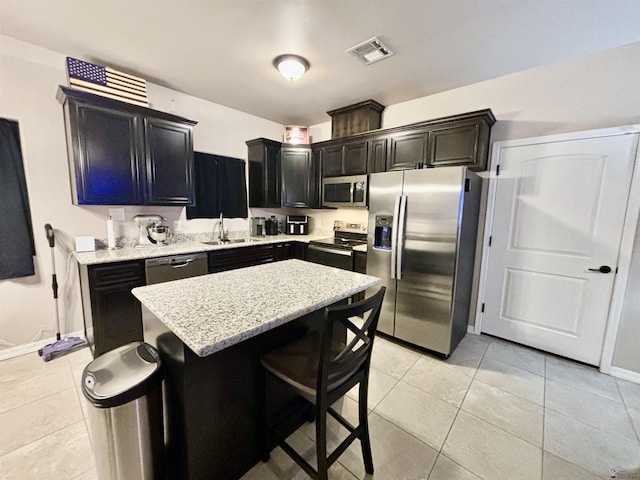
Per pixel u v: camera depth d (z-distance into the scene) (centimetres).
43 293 247
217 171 361
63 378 208
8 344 235
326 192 380
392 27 196
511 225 272
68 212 254
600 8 173
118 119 247
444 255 238
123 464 115
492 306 290
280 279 173
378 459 148
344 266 328
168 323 109
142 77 276
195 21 192
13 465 140
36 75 229
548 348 260
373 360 246
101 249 269
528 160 259
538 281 262
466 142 260
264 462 145
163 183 278
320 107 356
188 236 340
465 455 152
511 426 172
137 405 114
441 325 245
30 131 231
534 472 142
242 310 122
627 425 175
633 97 212
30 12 184
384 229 281
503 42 212
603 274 230
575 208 239
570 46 215
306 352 142
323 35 205
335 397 121
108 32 206
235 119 372
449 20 188
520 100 259
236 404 133
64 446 152
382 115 350
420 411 184
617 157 219
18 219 230
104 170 243
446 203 234
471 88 284
